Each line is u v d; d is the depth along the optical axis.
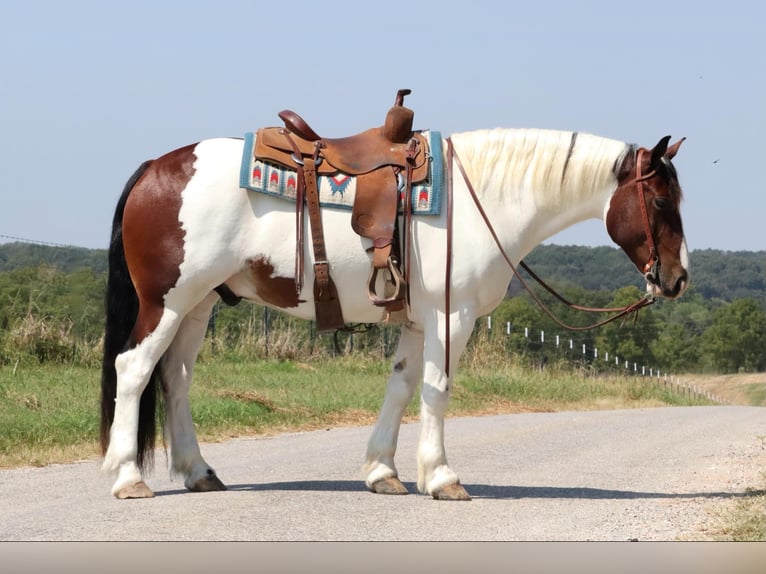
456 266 7.14
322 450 10.88
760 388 81.25
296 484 8.23
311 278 7.24
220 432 12.38
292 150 7.24
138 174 7.54
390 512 6.85
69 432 10.90
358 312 7.37
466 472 9.29
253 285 7.41
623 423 15.55
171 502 7.13
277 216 7.22
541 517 6.84
